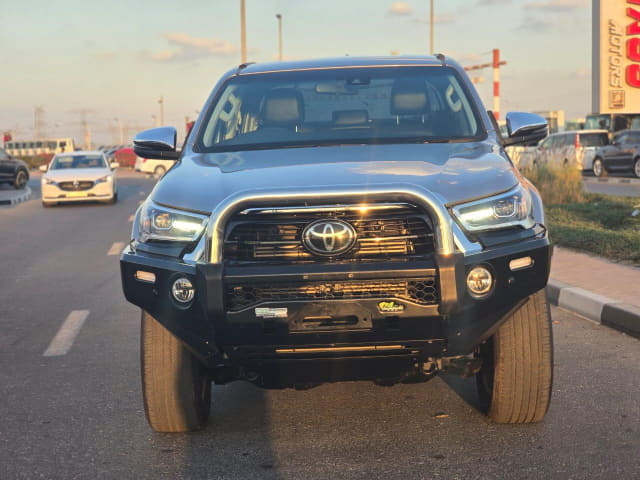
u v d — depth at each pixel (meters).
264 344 4.18
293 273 4.02
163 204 4.43
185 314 4.25
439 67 5.95
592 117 40.00
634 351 6.48
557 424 4.77
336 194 4.06
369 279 4.03
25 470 4.34
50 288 10.50
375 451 4.45
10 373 6.39
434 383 5.72
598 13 30.31
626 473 4.02
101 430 4.96
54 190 26.11
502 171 4.52
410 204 4.09
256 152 5.14
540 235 4.34
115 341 7.38
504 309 4.25
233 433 4.84
